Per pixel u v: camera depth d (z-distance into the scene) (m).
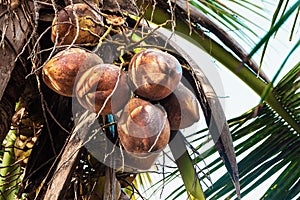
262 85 5.44
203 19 5.04
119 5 4.41
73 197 4.51
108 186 4.20
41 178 4.52
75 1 4.30
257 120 5.80
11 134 5.13
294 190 5.62
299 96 5.64
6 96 4.38
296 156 5.69
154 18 5.07
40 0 4.28
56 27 4.02
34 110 4.66
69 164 4.12
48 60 3.99
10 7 4.06
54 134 4.56
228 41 5.08
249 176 5.65
